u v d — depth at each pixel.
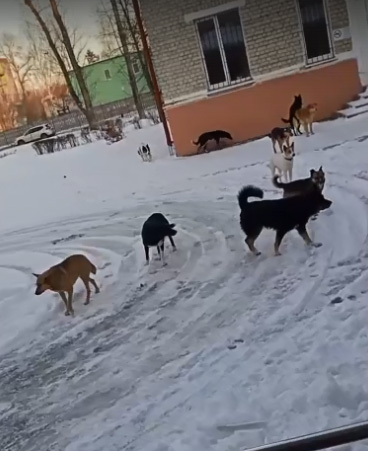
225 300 4.09
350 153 6.91
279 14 8.95
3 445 3.00
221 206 6.37
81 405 3.21
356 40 8.95
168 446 2.64
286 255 4.56
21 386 3.59
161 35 9.04
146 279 4.85
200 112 9.30
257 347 3.36
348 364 2.93
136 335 3.90
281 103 9.18
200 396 3.00
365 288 3.73
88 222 7.10
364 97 8.94
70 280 4.46
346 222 4.92
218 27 9.06
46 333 4.27
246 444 2.51
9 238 7.16
